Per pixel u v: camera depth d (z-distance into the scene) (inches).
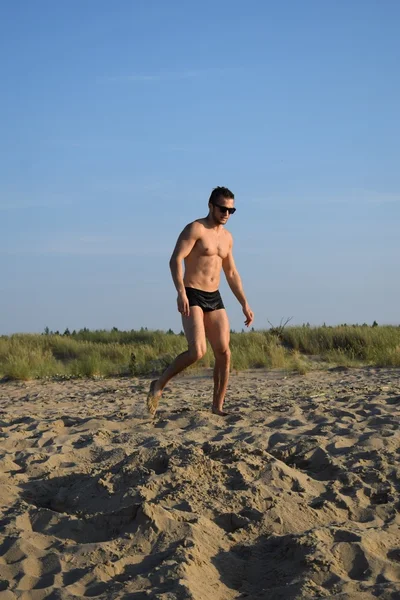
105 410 377.4
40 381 579.8
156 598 123.9
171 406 372.2
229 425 278.1
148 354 660.1
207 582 135.2
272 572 140.2
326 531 153.6
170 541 150.9
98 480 187.5
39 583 135.9
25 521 167.9
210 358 589.0
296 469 209.0
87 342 765.9
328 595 126.9
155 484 179.8
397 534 160.1
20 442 257.9
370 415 295.9
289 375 542.0
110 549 148.2
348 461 215.0
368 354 611.5
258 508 170.2
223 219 273.4
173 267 269.1
